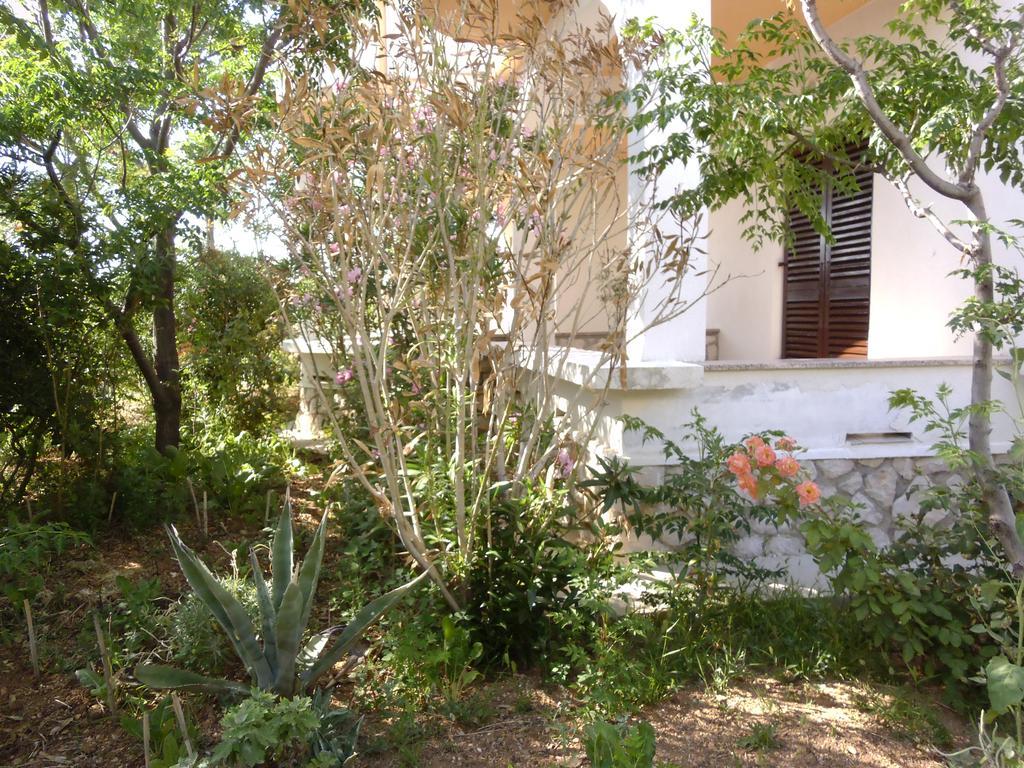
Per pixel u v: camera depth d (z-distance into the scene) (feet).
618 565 11.97
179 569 14.93
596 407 14.03
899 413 15.94
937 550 11.25
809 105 12.35
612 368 13.17
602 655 10.61
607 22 13.97
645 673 10.85
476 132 11.50
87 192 17.02
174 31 19.97
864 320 20.79
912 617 10.50
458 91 12.17
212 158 12.06
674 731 9.78
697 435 15.10
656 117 13.65
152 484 17.37
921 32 12.64
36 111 15.84
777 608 12.58
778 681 11.09
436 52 11.84
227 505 18.44
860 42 12.51
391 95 11.89
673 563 13.35
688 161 15.47
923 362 15.79
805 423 15.64
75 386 16.72
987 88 11.55
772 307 24.39
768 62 22.27
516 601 11.34
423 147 11.91
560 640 11.52
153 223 16.51
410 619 11.82
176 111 17.78
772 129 12.15
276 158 11.33
